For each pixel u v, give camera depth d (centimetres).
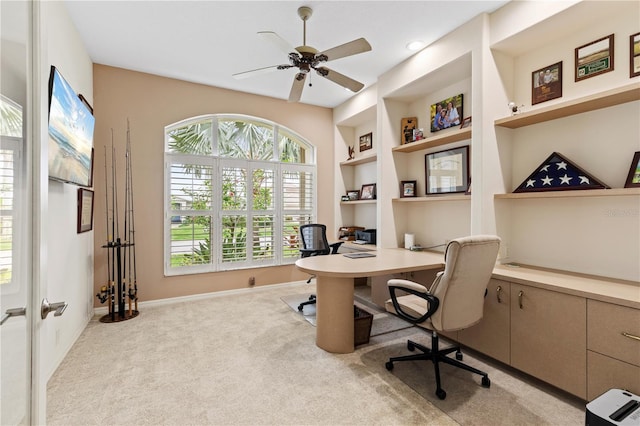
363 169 499
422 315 211
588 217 228
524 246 268
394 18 267
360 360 243
